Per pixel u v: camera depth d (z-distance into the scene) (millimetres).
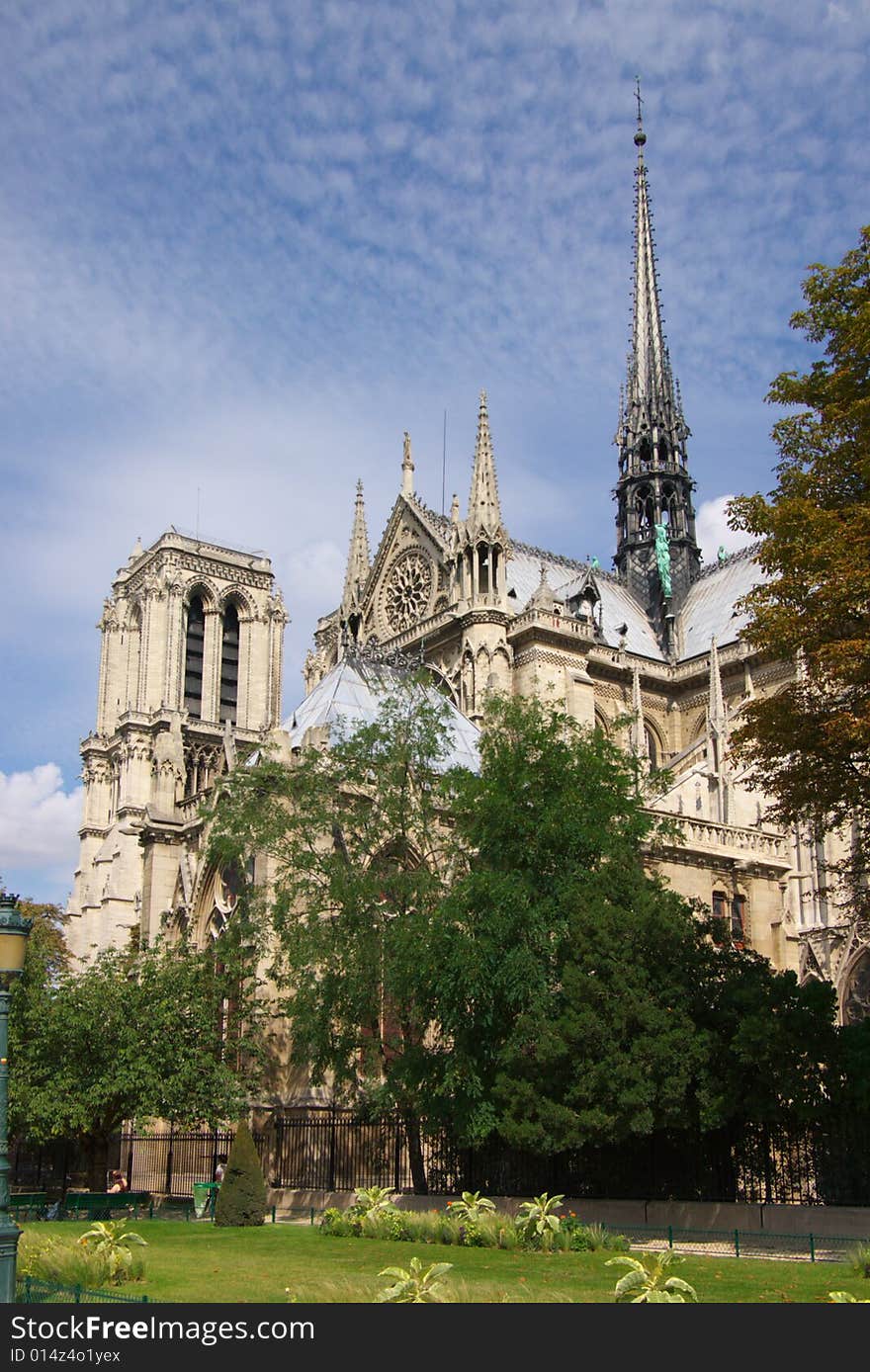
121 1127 64625
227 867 59125
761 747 38781
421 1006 43188
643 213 115062
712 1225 36000
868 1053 35219
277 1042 51469
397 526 94438
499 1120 39875
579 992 38250
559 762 46000
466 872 46969
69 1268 25688
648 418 109688
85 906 144375
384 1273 24828
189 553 157000
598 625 92750
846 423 36844
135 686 154000
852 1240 31766
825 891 42594
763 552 37688
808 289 39312
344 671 66562
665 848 56938
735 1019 37625
